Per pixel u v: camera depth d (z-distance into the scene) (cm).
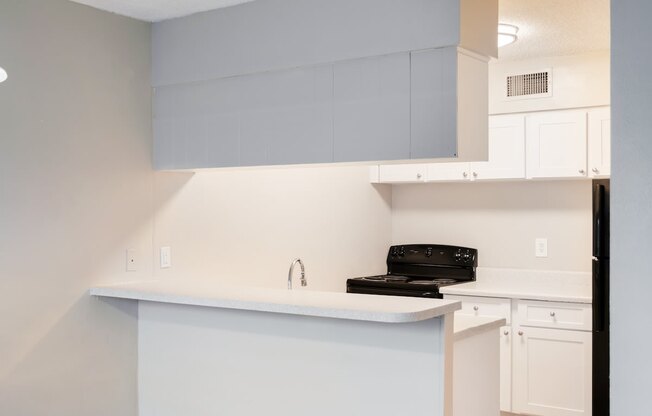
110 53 328
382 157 279
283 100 306
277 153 308
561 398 430
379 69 279
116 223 329
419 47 267
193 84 336
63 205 306
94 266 319
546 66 450
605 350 401
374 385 278
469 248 511
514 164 462
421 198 539
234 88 322
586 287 467
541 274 486
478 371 312
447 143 263
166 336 337
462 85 266
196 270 365
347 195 485
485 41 277
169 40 342
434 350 264
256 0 311
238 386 315
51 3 302
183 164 338
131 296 312
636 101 219
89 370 320
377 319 251
